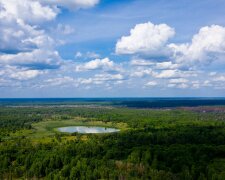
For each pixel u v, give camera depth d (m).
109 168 159.38
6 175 167.50
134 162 170.62
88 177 149.50
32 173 165.50
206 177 151.25
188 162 166.12
